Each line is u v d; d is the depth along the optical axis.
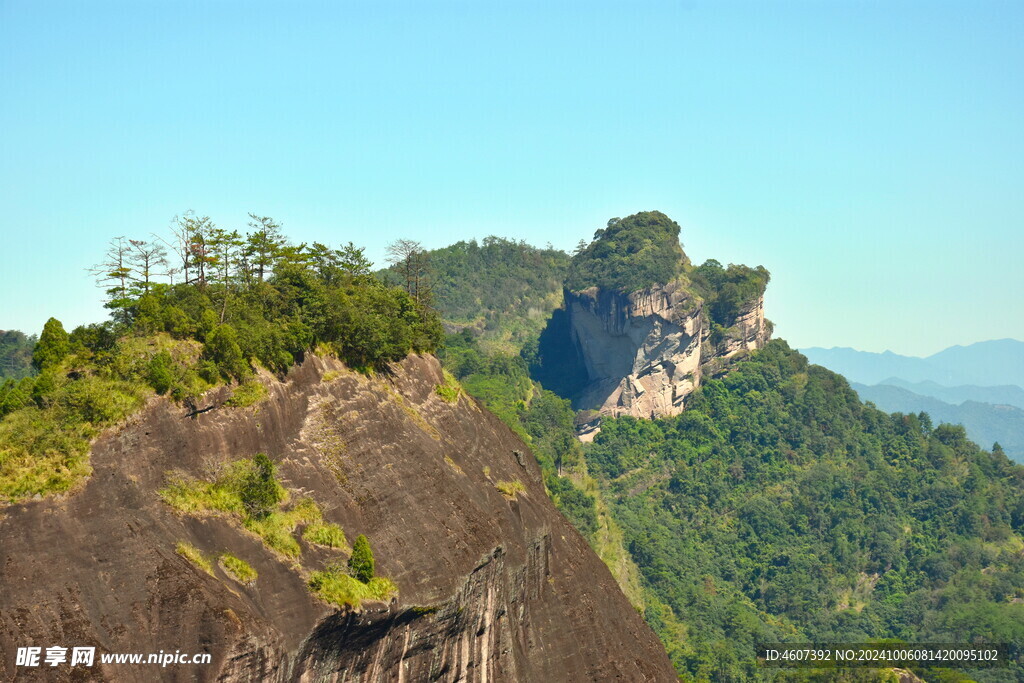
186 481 56.25
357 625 55.00
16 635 47.12
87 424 55.06
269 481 58.75
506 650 69.00
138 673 47.75
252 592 52.81
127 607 49.25
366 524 62.31
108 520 51.91
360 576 57.28
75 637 47.81
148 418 57.19
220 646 49.06
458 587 62.75
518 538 75.12
